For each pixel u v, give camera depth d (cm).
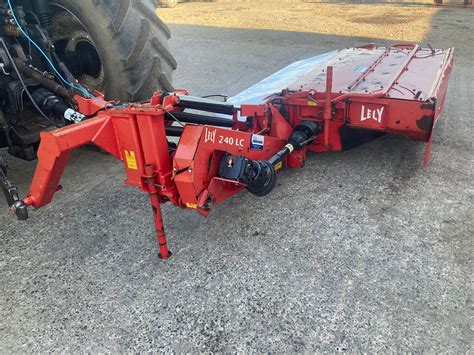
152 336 200
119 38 309
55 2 314
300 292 220
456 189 304
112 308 217
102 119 224
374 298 214
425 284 221
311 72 383
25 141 301
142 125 216
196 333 200
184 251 255
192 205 229
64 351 195
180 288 228
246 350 190
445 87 359
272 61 675
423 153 358
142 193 321
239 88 546
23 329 208
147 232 275
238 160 229
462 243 249
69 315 215
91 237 273
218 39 848
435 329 195
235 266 241
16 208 230
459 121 418
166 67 356
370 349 187
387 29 888
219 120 257
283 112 330
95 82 351
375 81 337
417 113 288
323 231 266
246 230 271
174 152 241
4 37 316
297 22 1003
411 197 296
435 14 1038
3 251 264
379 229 265
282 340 194
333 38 825
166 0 1303
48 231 281
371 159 354
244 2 1375
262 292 221
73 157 386
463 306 206
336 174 333
